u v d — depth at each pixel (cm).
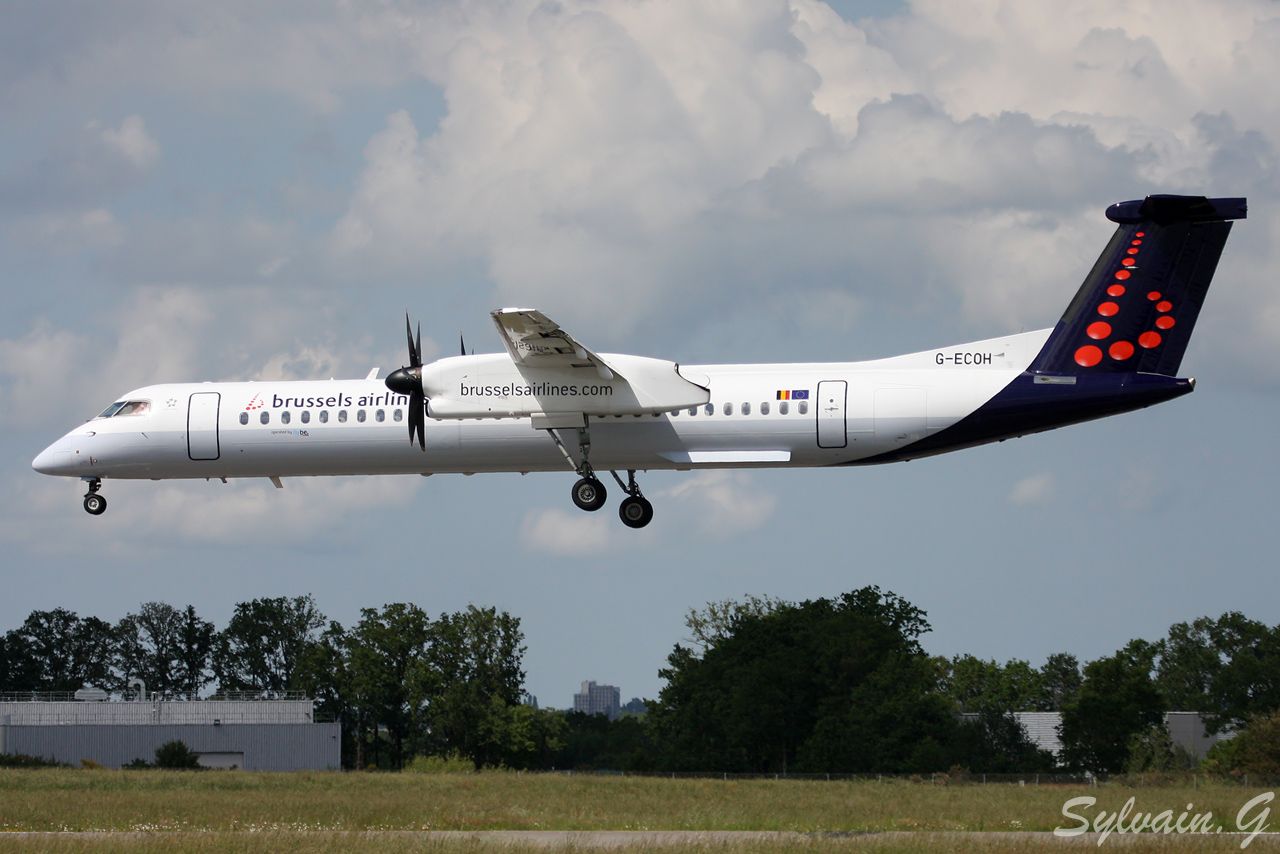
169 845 7419
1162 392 9975
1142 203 9988
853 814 9856
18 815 9656
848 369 10344
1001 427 10094
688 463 10350
